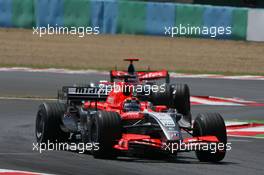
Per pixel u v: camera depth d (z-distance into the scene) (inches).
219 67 4109.3
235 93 3157.0
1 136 1948.8
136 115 1633.9
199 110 2677.2
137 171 1454.2
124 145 1537.9
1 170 1433.3
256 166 1581.0
